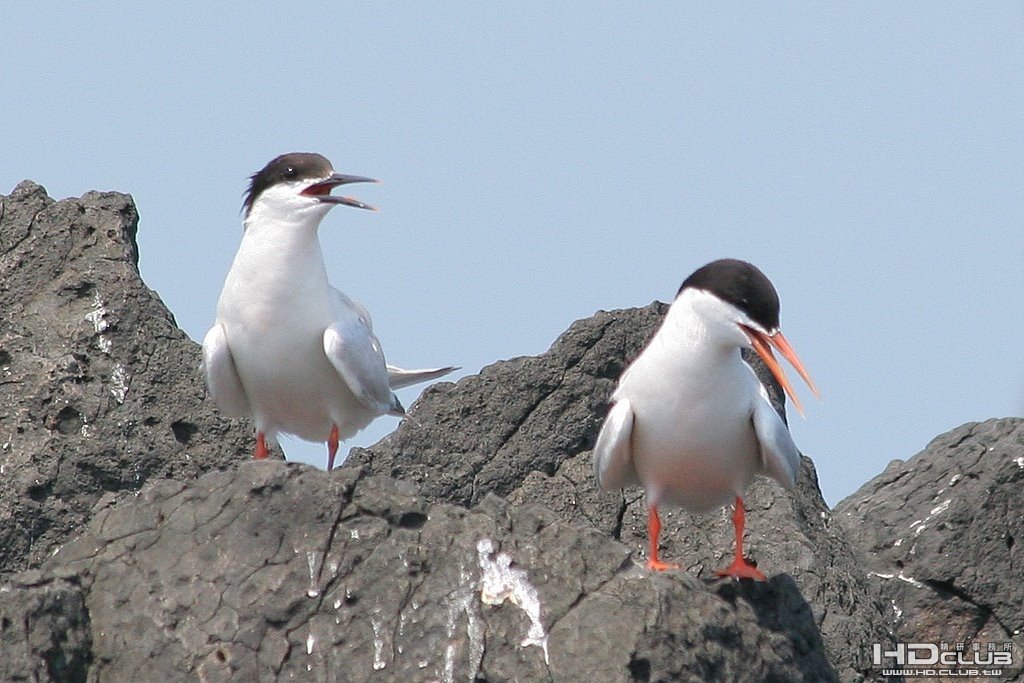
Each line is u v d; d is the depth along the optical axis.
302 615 12.45
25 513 16.12
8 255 17.38
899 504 17.55
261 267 14.95
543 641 12.23
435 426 17.28
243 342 15.05
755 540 15.91
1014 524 17.09
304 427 15.79
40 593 12.29
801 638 13.41
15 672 12.04
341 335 15.02
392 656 12.31
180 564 12.65
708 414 13.58
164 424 16.73
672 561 15.95
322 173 15.05
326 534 12.66
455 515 12.77
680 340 13.52
